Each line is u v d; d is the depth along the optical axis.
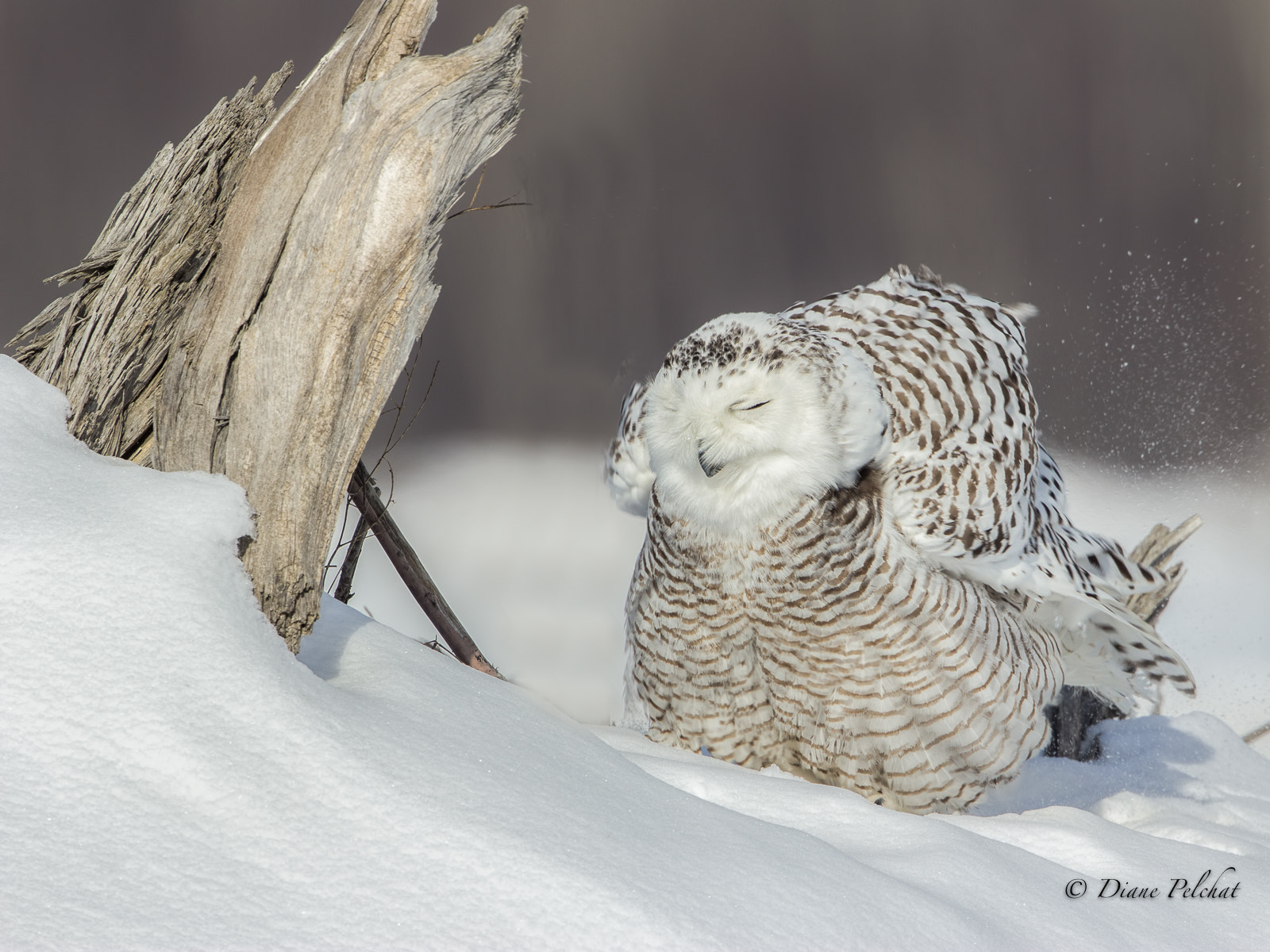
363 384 11.71
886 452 11.91
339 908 11.54
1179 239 29.28
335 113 11.73
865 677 11.89
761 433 11.85
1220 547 16.91
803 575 11.88
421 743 11.63
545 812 11.61
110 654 11.60
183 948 10.82
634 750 11.87
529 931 11.55
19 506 11.64
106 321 11.73
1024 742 11.93
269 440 11.70
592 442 28.45
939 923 11.61
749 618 11.90
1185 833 11.88
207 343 11.72
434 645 11.94
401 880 11.55
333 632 11.76
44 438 11.70
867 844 11.70
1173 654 12.02
